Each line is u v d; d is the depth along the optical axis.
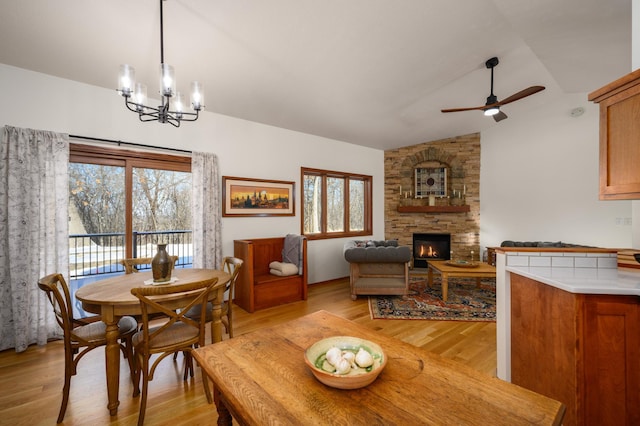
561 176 4.82
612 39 2.96
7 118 2.55
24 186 2.54
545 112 4.95
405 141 5.82
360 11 2.24
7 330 2.51
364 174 5.91
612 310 1.39
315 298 4.15
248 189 4.14
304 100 3.71
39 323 2.58
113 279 2.26
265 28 2.34
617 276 1.63
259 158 4.30
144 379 1.64
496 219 5.52
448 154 5.89
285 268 3.92
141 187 3.33
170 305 1.85
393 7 2.24
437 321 3.21
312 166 5.02
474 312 3.47
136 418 1.69
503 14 2.50
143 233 3.35
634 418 1.38
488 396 0.86
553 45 3.06
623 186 1.57
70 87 2.84
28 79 2.64
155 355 2.49
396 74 3.28
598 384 1.40
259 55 2.70
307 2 2.10
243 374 1.00
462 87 3.84
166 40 2.38
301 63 2.89
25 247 2.54
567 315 1.47
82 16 2.08
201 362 1.09
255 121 4.23
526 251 1.91
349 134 5.12
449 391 0.89
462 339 2.75
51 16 2.06
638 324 1.37
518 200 5.27
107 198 3.12
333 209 5.51
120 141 3.09
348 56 2.83
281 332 1.37
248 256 3.54
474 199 5.75
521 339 1.81
